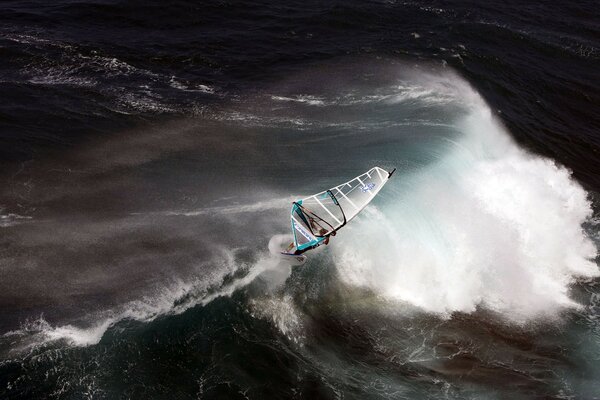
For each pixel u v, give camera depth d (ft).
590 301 98.58
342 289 93.56
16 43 148.77
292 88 147.74
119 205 103.04
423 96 148.87
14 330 77.97
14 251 90.43
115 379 74.38
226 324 84.07
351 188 105.50
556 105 160.45
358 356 83.41
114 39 159.22
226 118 132.26
